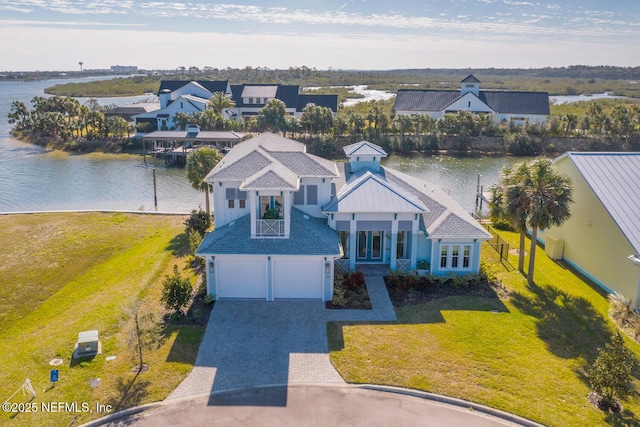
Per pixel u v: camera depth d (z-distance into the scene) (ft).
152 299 84.53
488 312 81.61
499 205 102.32
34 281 93.91
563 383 62.54
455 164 236.02
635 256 82.02
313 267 84.07
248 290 85.15
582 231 100.48
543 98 301.22
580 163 101.71
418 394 60.29
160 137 238.48
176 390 60.64
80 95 595.06
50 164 225.56
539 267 103.14
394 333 74.33
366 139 260.01
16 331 77.20
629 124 265.75
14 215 136.87
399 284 90.07
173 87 335.26
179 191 179.01
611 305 73.87
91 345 67.46
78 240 115.55
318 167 97.40
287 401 58.90
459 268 94.02
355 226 93.56
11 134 301.02
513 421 56.03
